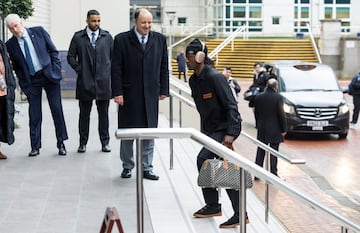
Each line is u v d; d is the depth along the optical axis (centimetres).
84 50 966
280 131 1157
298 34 4438
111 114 1525
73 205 702
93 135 1166
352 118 2059
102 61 969
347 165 1397
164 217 671
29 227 626
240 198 502
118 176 833
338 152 1573
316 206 484
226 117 676
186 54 678
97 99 967
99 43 969
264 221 733
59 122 961
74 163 910
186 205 716
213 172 620
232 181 618
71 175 838
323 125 1767
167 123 1402
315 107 1769
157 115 796
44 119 1395
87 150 1011
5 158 938
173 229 638
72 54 970
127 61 781
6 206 696
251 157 1416
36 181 805
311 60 4081
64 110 1597
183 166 901
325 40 4025
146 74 782
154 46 788
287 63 2064
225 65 4088
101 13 2169
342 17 4816
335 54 4034
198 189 776
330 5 4788
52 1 2153
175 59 4288
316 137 1825
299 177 1255
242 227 504
